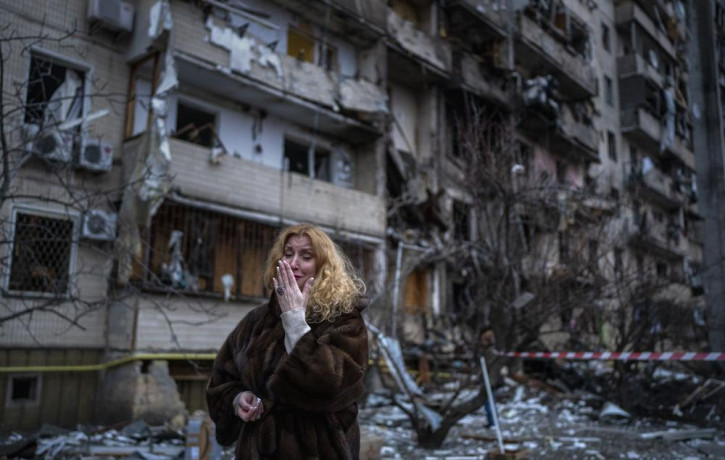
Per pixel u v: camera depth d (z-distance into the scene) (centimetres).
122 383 1173
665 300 1413
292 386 219
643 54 3203
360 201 1778
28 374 1113
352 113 1869
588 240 1078
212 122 1603
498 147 1103
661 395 1370
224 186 1433
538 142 2456
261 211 1513
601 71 2964
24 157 655
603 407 1303
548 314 949
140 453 753
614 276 1162
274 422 231
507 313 909
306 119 1759
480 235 1022
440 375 1622
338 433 233
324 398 221
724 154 1027
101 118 1280
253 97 1612
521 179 1070
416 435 918
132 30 1344
